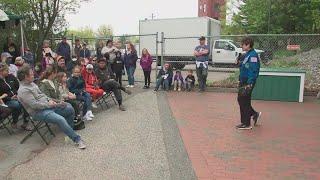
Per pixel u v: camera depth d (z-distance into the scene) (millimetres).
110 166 5652
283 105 10914
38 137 7129
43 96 6934
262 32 31266
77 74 8523
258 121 8719
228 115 9219
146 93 12547
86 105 8500
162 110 9703
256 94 11828
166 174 5340
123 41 17172
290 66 14500
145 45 26125
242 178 5211
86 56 14531
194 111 9656
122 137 7176
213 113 9438
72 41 17516
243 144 6805
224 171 5465
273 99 11719
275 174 5371
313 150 6508
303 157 6133
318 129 8000
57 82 7914
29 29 19078
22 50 14094
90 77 9688
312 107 10617
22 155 6121
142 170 5492
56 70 8047
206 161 5883
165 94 12430
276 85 11633
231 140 7047
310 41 15383
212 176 5270
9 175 5273
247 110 7832
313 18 21125
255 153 6305
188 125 8172
